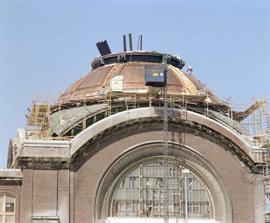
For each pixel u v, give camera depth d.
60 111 67.62
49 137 61.41
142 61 73.75
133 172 60.03
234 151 61.06
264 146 63.41
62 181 57.03
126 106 63.38
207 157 60.41
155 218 59.50
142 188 59.81
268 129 67.38
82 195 57.28
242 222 59.72
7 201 57.12
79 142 57.56
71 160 57.16
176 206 60.16
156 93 62.03
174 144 59.91
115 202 59.06
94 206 57.25
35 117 66.75
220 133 60.41
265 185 62.00
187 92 67.75
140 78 68.62
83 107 66.44
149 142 59.28
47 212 56.16
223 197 60.19
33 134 64.38
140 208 59.38
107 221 58.00
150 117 59.16
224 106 70.38
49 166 57.12
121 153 58.59
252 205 60.38
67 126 63.66
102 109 64.19
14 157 67.50
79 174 57.66
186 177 60.12
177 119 59.88
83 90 70.19
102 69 73.44
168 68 71.06
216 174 60.25
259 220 60.00
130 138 59.19
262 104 68.69
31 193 56.28
